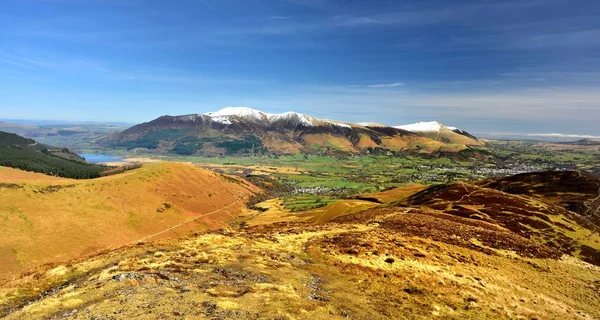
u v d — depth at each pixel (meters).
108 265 38.75
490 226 88.62
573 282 55.09
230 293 29.17
